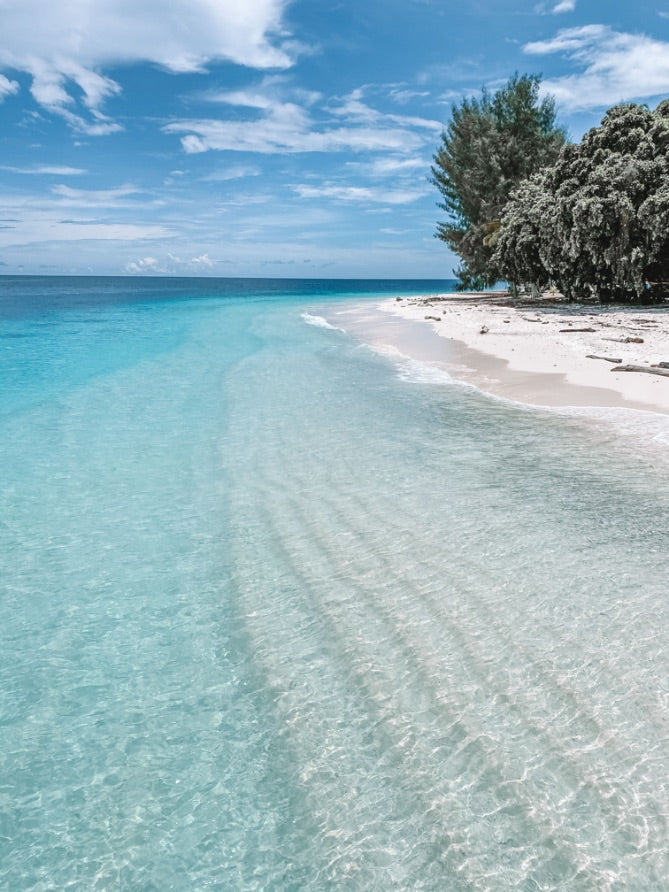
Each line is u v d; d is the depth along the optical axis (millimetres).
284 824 2926
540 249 31891
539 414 10945
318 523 6430
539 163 42406
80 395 13125
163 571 5516
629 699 3584
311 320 34438
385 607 4781
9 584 5309
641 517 6246
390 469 8031
